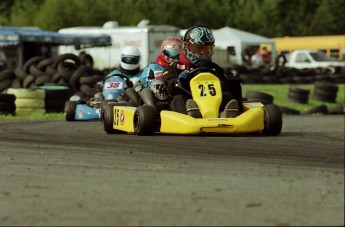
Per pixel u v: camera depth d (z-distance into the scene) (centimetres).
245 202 1944
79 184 2252
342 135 3919
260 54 14712
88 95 6519
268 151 3062
